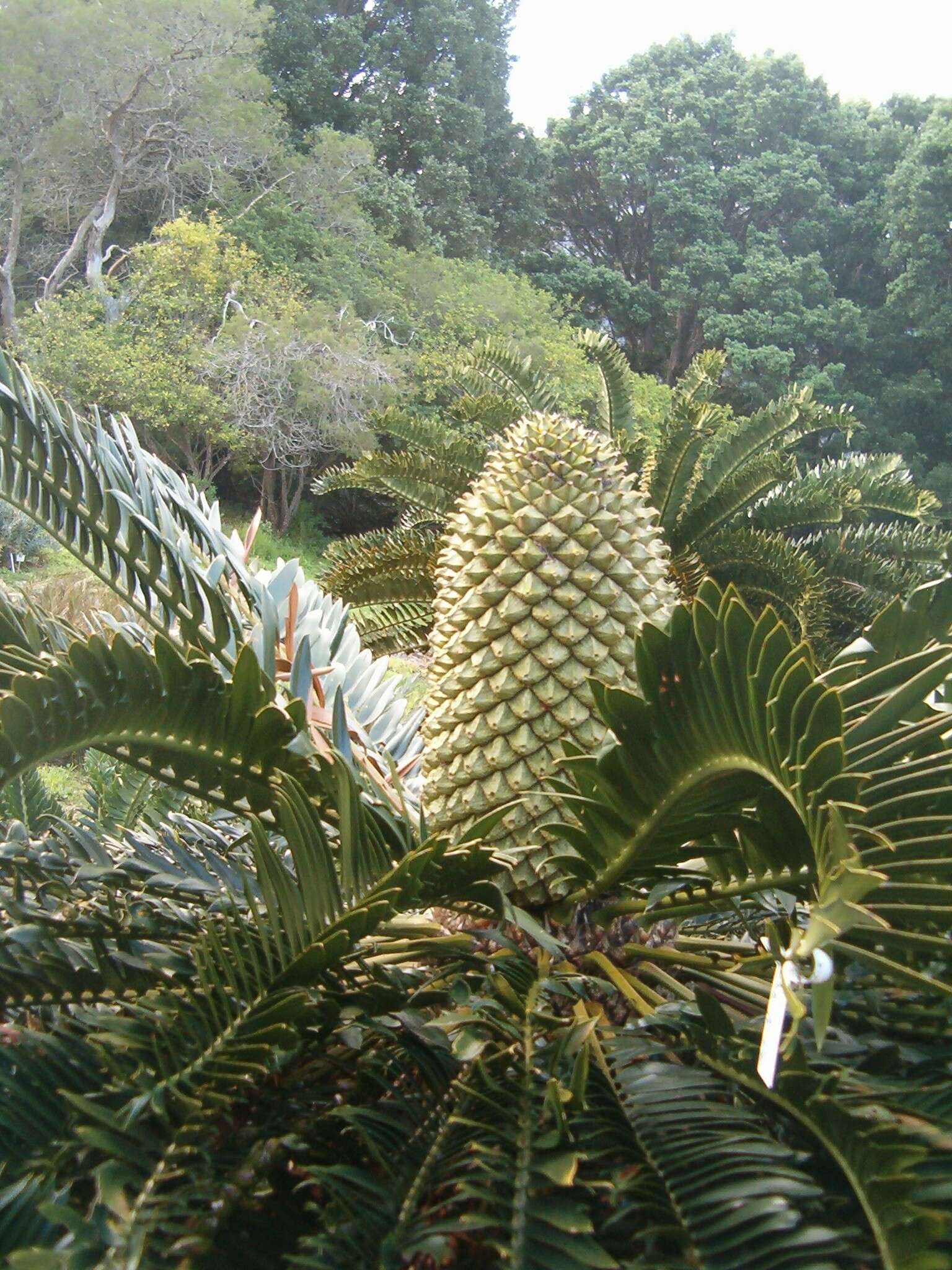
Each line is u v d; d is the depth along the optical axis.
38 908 1.96
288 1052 1.56
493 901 1.75
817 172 36.84
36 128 24.70
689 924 2.41
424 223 31.61
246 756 1.89
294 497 24.28
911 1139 1.37
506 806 1.67
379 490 9.43
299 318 22.48
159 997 1.63
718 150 38.91
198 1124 1.38
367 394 22.48
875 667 1.76
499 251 36.66
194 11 24.89
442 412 24.12
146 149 26.72
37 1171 1.46
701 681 1.52
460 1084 1.43
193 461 23.16
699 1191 1.32
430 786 2.08
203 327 23.31
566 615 1.99
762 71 38.56
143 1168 1.30
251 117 26.39
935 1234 1.09
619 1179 1.33
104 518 2.30
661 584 2.13
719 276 35.56
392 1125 1.48
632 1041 1.67
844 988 1.75
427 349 25.61
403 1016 1.69
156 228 26.58
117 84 24.73
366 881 1.75
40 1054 1.62
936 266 33.06
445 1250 1.26
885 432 31.78
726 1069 1.53
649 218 38.50
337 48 34.00
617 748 1.61
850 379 34.28
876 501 9.28
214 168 26.62
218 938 1.61
